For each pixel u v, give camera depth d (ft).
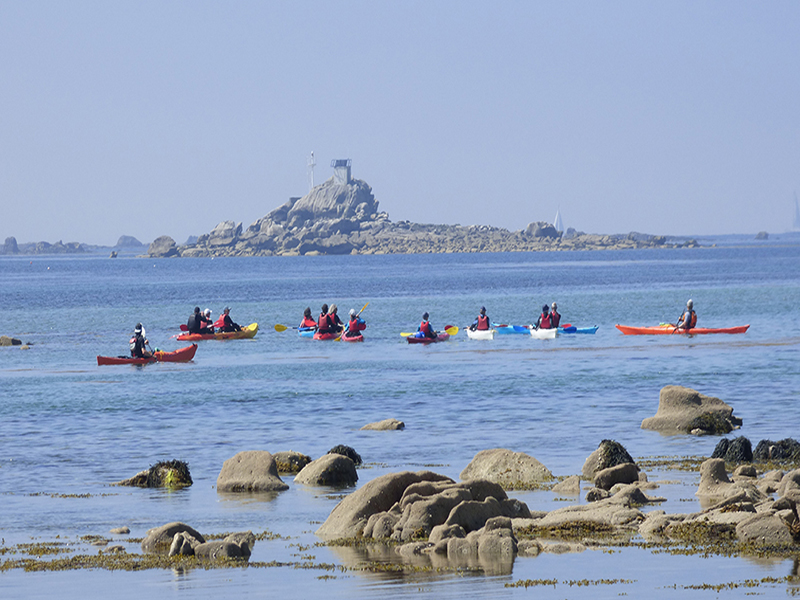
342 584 161.48
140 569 173.68
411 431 325.62
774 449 271.69
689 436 309.42
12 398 426.92
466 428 329.52
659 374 472.44
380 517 197.77
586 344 643.45
